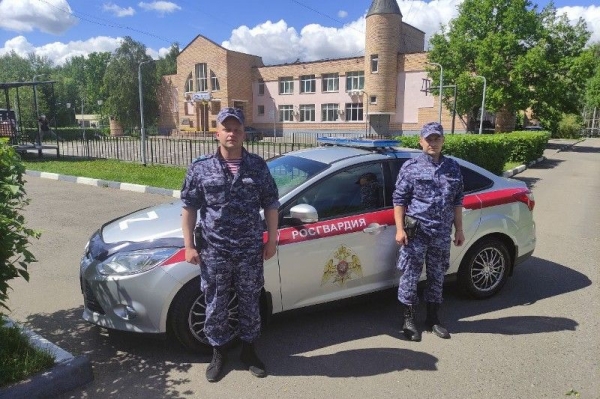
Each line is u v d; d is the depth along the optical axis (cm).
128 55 5069
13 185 290
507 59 2889
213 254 298
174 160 1703
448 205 367
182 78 4956
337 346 364
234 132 289
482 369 331
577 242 669
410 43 4334
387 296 417
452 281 442
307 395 300
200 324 342
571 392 303
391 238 401
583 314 423
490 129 3588
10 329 321
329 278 376
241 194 295
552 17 2873
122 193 1061
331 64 4303
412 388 308
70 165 1531
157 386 308
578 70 2742
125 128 5219
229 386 310
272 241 312
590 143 3884
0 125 1839
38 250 610
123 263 334
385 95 3928
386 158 414
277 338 377
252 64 4831
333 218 377
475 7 2977
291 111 4647
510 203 458
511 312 429
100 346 360
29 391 280
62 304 439
